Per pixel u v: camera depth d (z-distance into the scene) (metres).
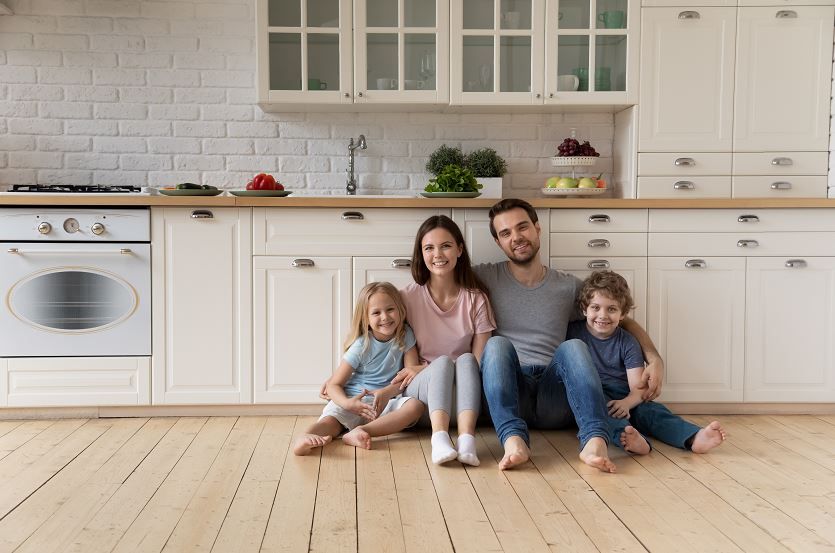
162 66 3.86
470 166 3.84
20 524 1.95
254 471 2.39
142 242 3.05
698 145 3.73
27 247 2.99
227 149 3.91
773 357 3.17
